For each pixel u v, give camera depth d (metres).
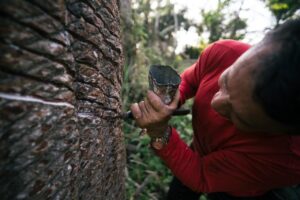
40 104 0.57
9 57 0.50
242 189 1.19
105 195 0.98
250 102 0.83
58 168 0.63
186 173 1.15
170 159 1.14
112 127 1.01
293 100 0.77
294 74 0.75
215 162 1.14
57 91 0.62
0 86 0.49
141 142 2.54
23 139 0.54
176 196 1.67
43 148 0.58
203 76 1.26
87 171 0.82
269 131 0.91
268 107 0.80
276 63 0.77
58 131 0.63
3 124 0.50
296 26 0.79
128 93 2.64
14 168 0.53
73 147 0.69
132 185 2.34
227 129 1.12
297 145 1.10
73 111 0.69
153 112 0.99
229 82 0.88
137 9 3.62
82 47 0.74
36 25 0.54
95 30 0.80
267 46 0.81
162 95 0.97
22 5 0.51
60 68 0.62
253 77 0.80
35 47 0.55
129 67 2.76
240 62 0.85
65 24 0.62
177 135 1.15
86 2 0.74
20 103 0.53
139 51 2.97
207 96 1.21
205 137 1.25
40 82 0.57
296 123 0.82
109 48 0.92
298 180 1.14
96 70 0.82
